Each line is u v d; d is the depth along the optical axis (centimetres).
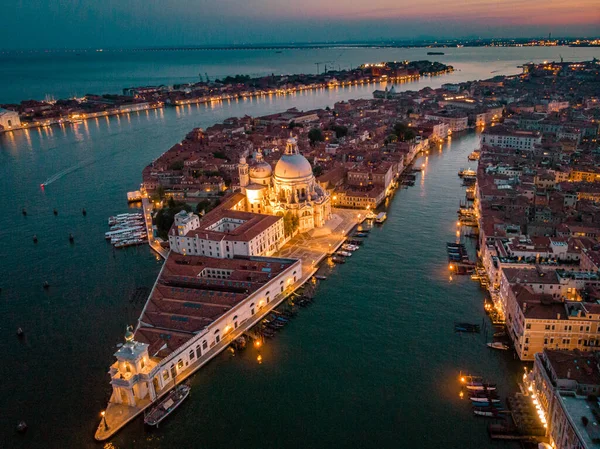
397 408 15100
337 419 14762
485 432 14112
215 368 17038
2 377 16788
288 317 19925
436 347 17788
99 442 14062
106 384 16325
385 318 19675
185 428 14550
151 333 17562
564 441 12350
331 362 17200
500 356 17175
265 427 14538
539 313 16325
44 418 15000
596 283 17712
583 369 13600
